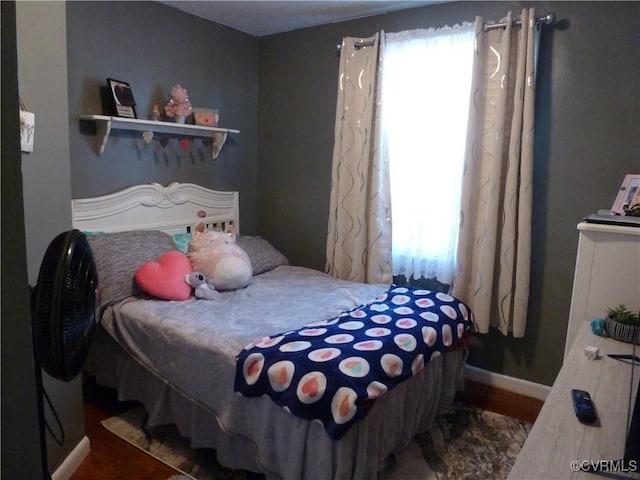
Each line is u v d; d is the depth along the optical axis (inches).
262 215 149.1
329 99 130.5
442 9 109.5
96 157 103.7
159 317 83.5
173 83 119.2
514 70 98.5
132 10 107.9
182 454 82.1
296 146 138.9
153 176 117.2
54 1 66.8
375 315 85.7
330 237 126.0
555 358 103.9
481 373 113.2
